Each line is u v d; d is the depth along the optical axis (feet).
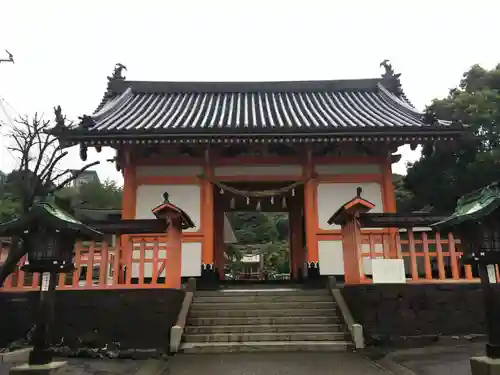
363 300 32.73
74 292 31.27
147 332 30.42
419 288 33.06
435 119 49.21
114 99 67.00
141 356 28.81
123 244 39.27
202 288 46.16
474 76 70.44
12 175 55.88
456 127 46.50
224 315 35.42
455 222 21.15
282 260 146.92
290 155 53.57
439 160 61.46
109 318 30.76
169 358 28.04
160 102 67.15
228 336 31.73
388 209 51.24
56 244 21.48
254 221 184.65
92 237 23.41
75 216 25.12
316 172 52.65
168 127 48.06
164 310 30.91
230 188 51.44
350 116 56.44
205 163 52.19
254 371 24.06
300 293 39.60
